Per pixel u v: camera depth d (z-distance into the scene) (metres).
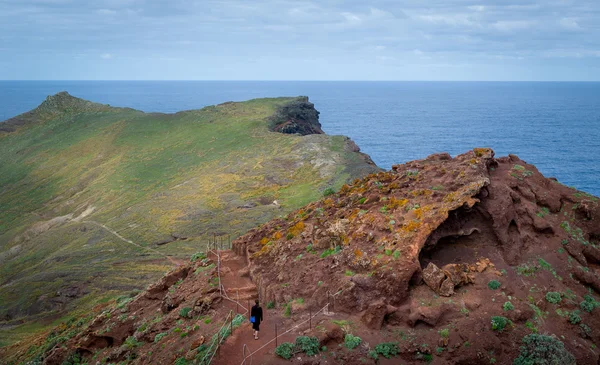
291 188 95.38
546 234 27.89
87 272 72.38
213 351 22.30
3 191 140.75
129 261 73.81
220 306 27.23
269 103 168.50
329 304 24.62
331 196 35.34
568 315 24.20
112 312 34.00
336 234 28.00
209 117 161.00
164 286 33.97
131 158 140.38
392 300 23.62
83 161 148.50
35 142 176.00
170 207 96.19
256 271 29.64
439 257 26.17
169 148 141.12
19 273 82.81
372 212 28.50
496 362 21.84
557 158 174.25
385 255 25.06
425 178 30.55
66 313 60.91
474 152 32.00
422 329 22.84
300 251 29.02
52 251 91.81
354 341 22.09
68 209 118.12
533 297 24.58
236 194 97.00
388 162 177.88
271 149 122.19
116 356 27.36
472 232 26.88
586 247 27.61
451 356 21.94
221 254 35.19
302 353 21.62
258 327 23.03
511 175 30.19
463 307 23.42
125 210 102.50
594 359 22.73
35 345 41.78
